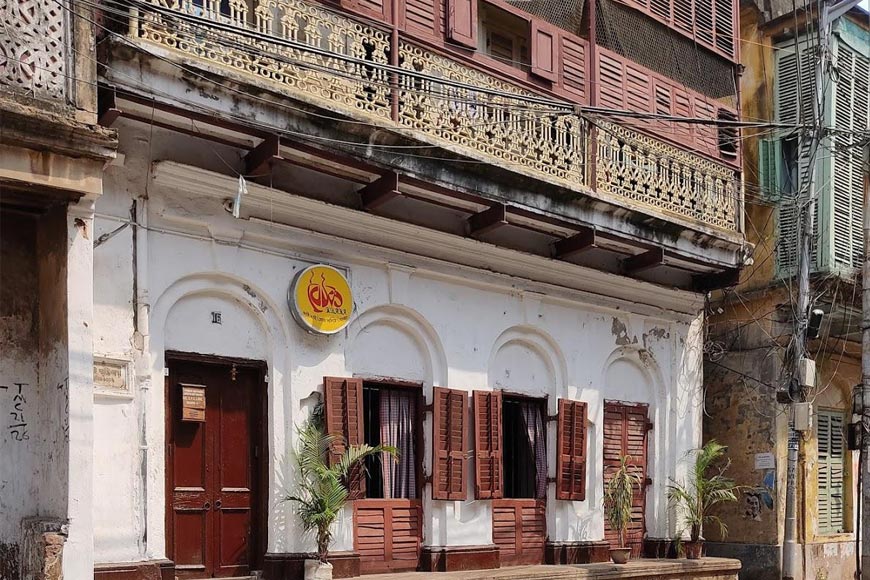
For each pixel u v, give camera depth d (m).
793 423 13.69
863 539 12.70
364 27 10.47
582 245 12.77
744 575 15.83
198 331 9.83
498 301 12.67
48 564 7.62
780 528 15.65
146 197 9.37
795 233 16.05
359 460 10.87
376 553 11.14
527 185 11.78
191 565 9.59
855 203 16.56
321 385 10.68
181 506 9.59
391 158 10.47
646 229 13.41
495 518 12.50
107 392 8.86
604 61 13.26
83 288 8.03
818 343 17.09
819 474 17.08
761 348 16.19
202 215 9.76
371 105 10.36
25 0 7.84
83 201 8.05
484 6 12.08
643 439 14.73
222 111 9.13
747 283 16.52
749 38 17.05
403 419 11.76
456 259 12.09
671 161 13.94
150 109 8.90
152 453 9.20
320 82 9.98
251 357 10.23
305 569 10.03
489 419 12.27
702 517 14.58
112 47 8.44
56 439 7.98
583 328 13.78
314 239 10.64
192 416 9.66
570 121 12.60
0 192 7.82
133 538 8.95
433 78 9.66
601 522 13.76
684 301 15.26
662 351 15.05
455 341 12.09
